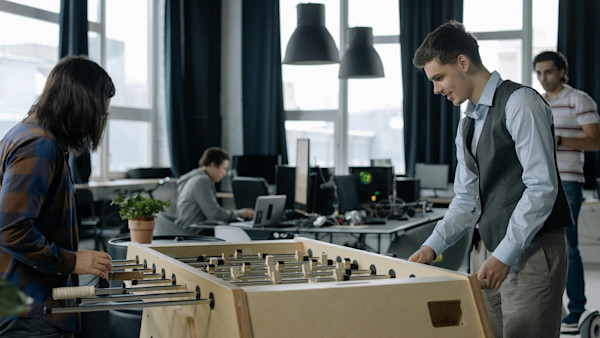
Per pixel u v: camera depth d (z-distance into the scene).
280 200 4.16
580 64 6.61
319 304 1.28
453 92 1.87
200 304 1.38
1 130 5.72
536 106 1.71
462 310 1.39
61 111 1.48
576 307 3.70
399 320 1.33
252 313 1.22
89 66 1.53
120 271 1.76
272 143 7.72
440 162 7.19
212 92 7.90
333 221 4.30
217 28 7.95
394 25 7.61
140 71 7.60
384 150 7.75
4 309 0.65
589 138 3.50
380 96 7.71
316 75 7.87
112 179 7.12
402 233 4.29
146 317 1.84
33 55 6.07
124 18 7.31
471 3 7.22
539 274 1.78
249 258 2.03
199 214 4.58
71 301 1.51
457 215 1.99
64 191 1.51
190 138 7.79
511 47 7.14
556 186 1.70
